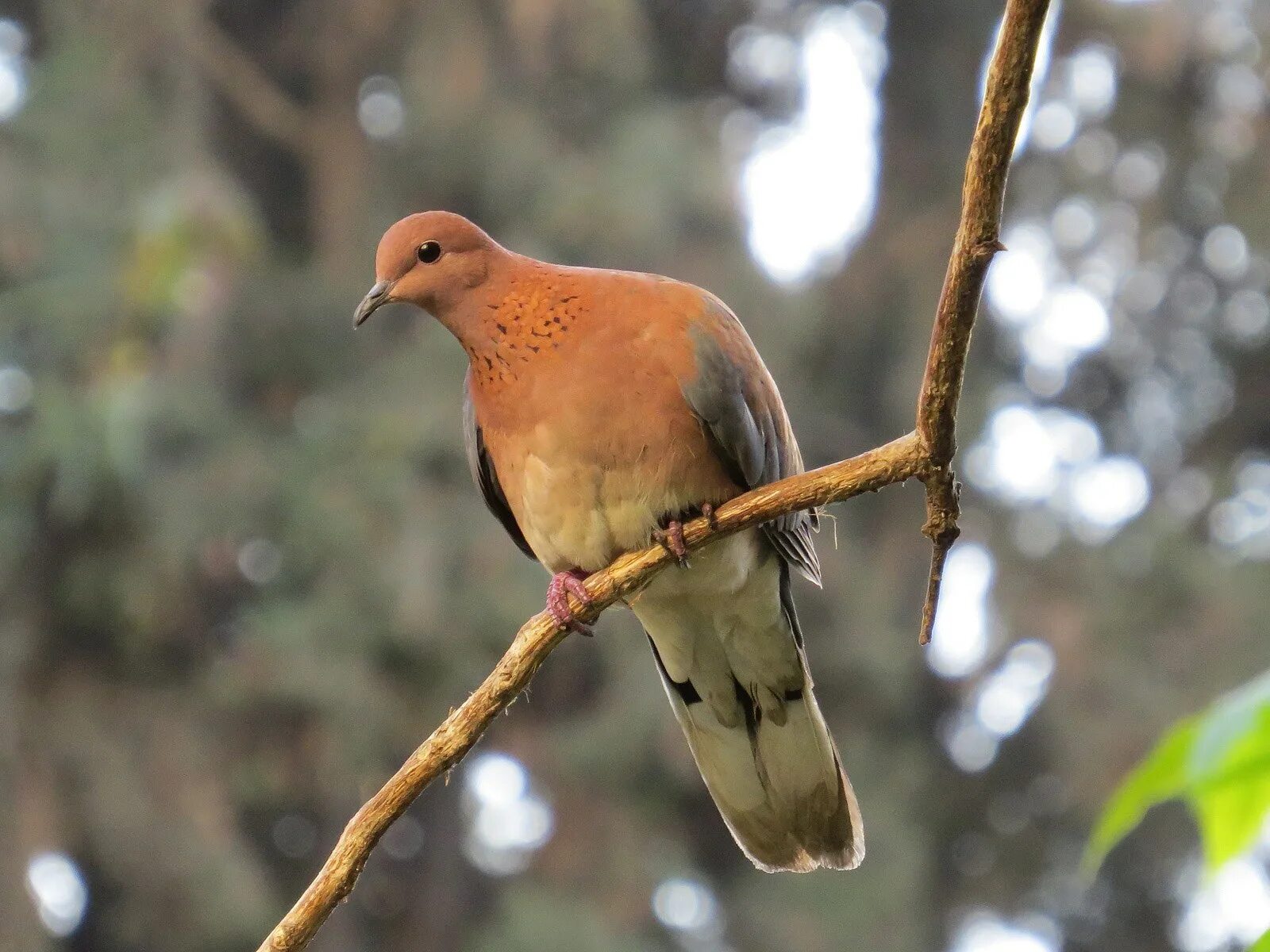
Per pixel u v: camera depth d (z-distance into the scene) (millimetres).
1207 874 2414
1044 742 16844
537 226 16312
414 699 15391
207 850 14773
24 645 14578
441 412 15719
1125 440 18328
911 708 17719
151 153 15141
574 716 16906
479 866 17047
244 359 16375
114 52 15461
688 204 16547
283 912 16500
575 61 16719
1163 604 16766
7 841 14172
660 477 4758
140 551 14797
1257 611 16484
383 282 4918
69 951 15508
